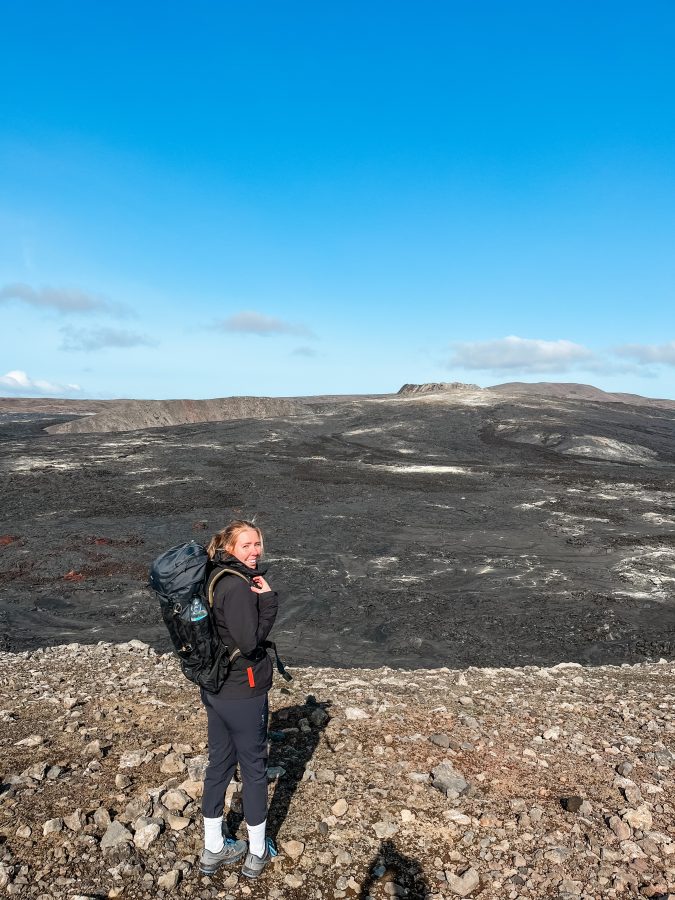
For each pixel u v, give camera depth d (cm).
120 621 1816
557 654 1612
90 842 351
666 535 2833
